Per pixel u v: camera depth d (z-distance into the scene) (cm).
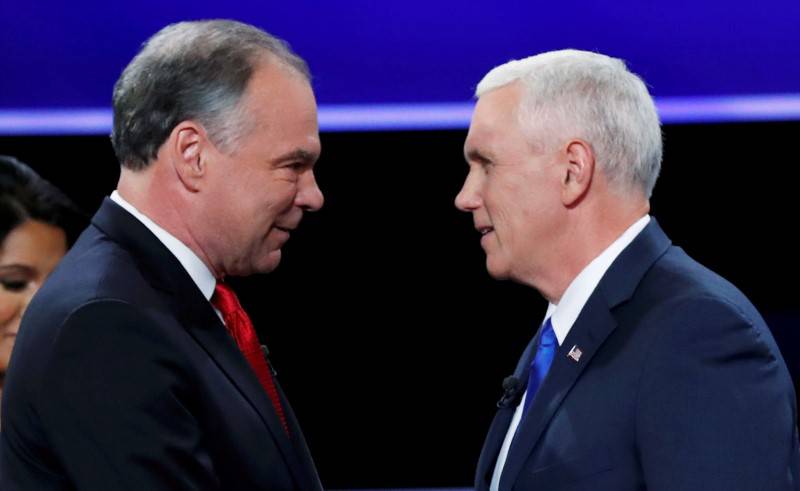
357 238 1780
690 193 1708
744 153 1677
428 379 1836
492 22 1619
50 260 844
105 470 634
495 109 733
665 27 1617
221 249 720
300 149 714
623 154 716
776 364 661
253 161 702
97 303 651
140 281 680
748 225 1712
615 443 667
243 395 700
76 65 1642
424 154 1706
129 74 710
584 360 693
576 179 715
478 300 1814
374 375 1833
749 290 1733
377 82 1642
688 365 652
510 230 732
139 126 700
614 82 722
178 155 695
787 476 638
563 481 675
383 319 1820
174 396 655
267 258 739
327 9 1623
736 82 1631
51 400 638
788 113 1630
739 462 630
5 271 830
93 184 1675
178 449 646
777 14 1611
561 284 738
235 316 742
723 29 1617
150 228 707
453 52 1631
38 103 1653
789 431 647
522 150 722
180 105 692
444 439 1841
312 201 734
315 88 1641
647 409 656
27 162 1661
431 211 1750
